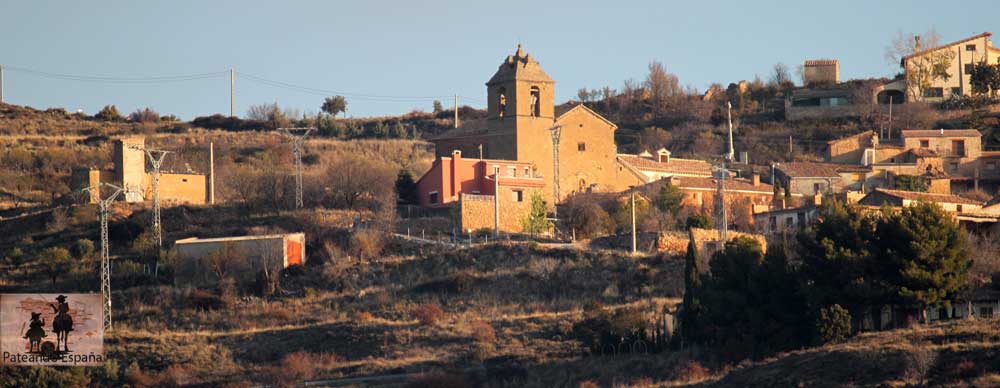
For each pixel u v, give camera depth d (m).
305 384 185.12
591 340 190.25
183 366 198.00
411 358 195.12
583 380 175.88
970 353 146.12
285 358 196.75
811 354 158.88
